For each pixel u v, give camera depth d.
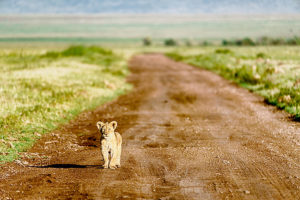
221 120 35.22
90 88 52.88
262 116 36.47
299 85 47.16
